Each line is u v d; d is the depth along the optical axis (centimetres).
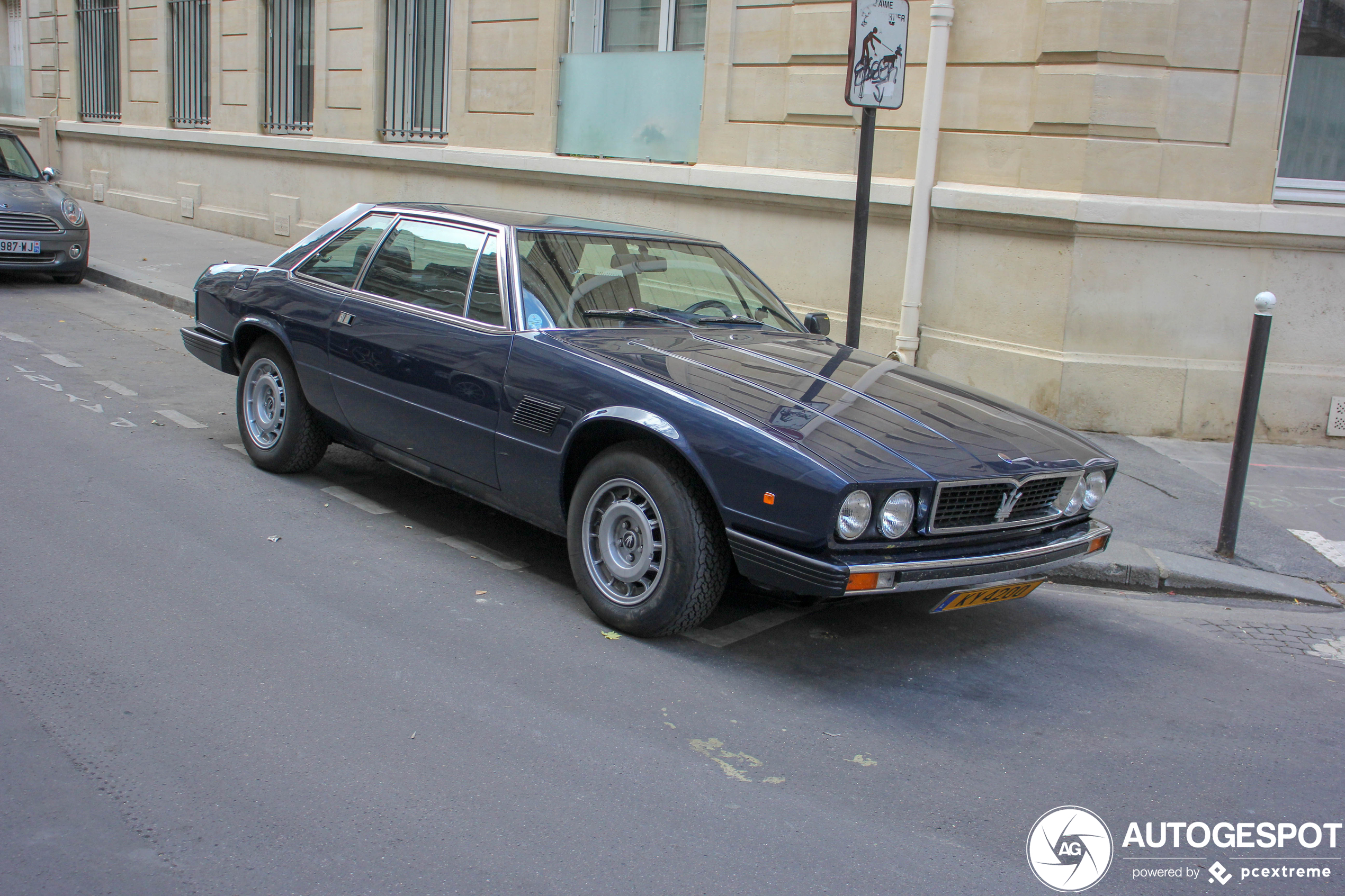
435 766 320
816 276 941
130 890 255
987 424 440
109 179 1881
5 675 353
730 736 355
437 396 485
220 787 300
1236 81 782
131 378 800
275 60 1521
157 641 386
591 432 430
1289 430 823
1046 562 416
